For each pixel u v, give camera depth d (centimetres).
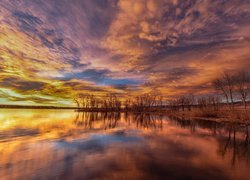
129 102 12912
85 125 3472
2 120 4044
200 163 1182
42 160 1218
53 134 2325
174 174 1002
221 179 943
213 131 2611
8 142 1778
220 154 1399
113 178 937
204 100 7800
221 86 5422
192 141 1902
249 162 1205
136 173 1007
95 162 1187
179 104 10006
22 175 961
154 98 12275
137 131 2669
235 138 2077
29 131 2539
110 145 1698
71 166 1107
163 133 2462
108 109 12375
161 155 1364
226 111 5028
